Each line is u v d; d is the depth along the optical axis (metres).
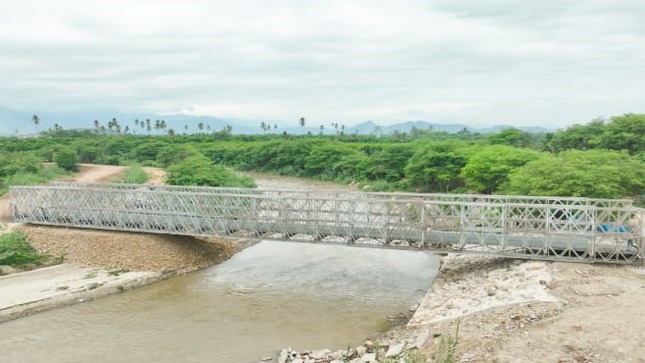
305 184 83.44
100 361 22.47
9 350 23.50
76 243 37.25
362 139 137.12
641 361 17.00
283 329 26.02
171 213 36.78
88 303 29.73
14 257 34.59
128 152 107.56
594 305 21.73
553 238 29.02
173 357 22.88
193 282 34.00
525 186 41.47
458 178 62.25
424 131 155.88
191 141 134.75
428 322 24.05
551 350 18.25
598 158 42.94
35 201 41.66
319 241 32.91
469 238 30.67
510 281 26.78
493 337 19.91
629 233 27.55
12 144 98.94
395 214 31.77
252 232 35.06
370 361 20.66
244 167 106.06
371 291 32.06
